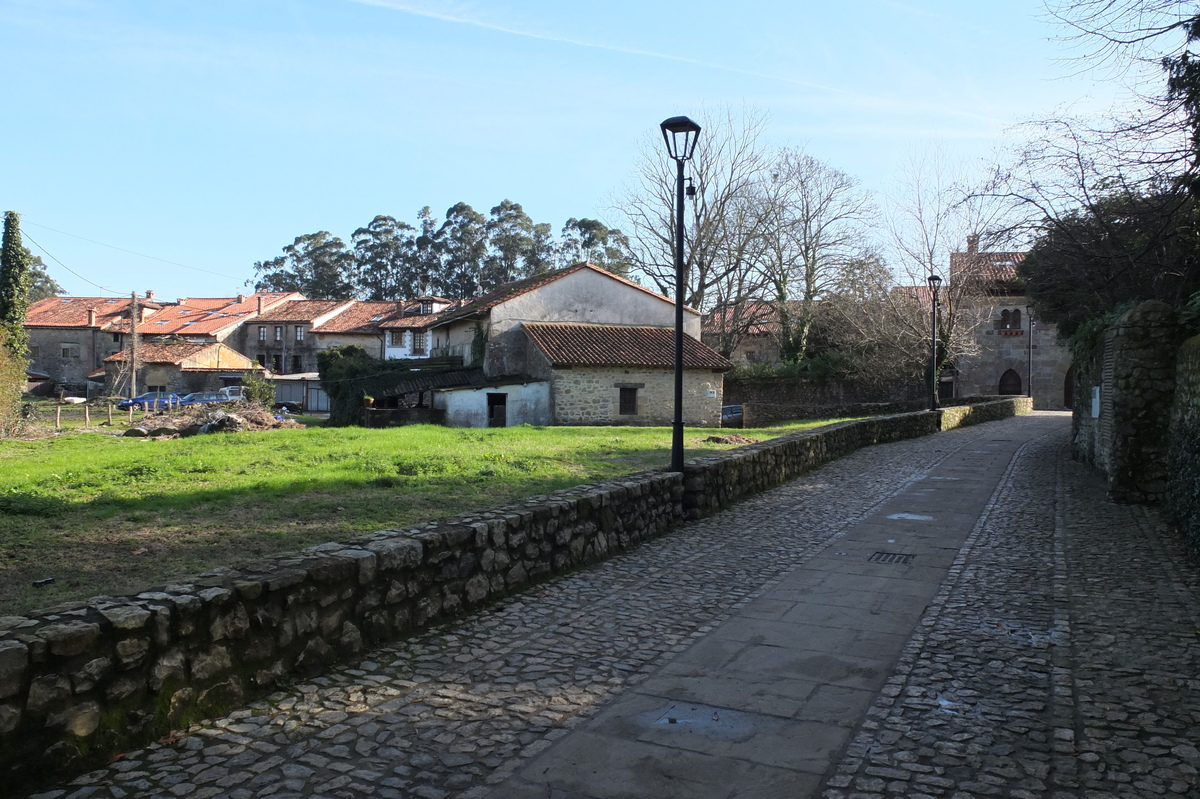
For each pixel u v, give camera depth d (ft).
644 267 147.13
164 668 13.62
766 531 34.37
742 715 15.46
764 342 181.98
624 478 33.88
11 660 11.32
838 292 136.26
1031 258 56.34
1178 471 31.40
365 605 18.37
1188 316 36.29
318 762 13.10
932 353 96.12
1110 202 43.60
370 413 109.81
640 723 15.05
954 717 15.21
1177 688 16.31
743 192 139.54
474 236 280.51
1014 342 157.07
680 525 35.53
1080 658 18.30
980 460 60.70
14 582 19.98
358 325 226.99
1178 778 12.60
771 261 142.31
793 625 21.40
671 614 22.38
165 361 198.70
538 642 19.70
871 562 28.81
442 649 18.86
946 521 36.45
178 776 12.37
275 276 312.29
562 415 100.94
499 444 59.47
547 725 14.89
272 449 54.44
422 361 129.80
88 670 12.38
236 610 15.10
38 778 11.65
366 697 15.84
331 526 27.53
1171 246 43.11
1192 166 34.63
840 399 136.56
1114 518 34.91
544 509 25.76
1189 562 26.89
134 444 65.36
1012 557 29.09
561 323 113.09
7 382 89.45
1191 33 31.50
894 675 17.57
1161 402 37.45
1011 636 20.10
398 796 12.12
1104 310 51.62
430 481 38.93
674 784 12.68
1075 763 13.19
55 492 34.73
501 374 109.81
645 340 112.06
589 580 25.85
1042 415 129.29
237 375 204.33
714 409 109.81
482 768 13.14
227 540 25.16
